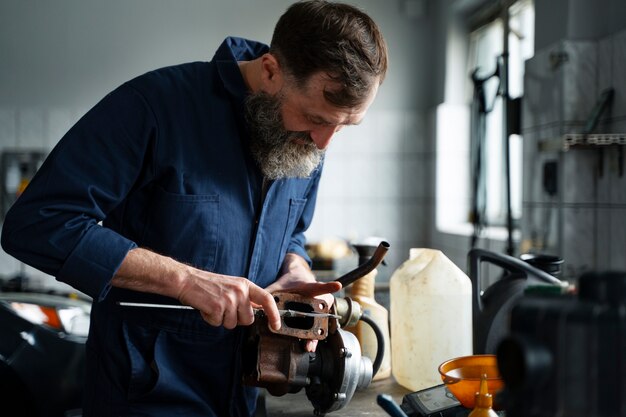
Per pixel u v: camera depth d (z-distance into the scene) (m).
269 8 4.79
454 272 1.50
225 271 1.40
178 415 1.37
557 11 2.90
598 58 2.78
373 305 1.64
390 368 1.67
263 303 1.25
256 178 1.42
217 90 1.37
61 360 2.57
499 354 0.69
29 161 4.70
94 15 4.72
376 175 4.91
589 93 2.80
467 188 4.62
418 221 4.93
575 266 2.77
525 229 3.21
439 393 1.26
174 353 1.39
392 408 0.96
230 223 1.38
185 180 1.33
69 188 1.24
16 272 4.70
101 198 1.27
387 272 4.91
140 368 1.36
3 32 4.68
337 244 3.89
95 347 1.41
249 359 1.36
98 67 4.74
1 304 2.60
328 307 1.35
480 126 3.59
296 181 1.50
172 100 1.33
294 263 1.57
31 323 2.57
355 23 1.24
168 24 4.76
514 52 3.93
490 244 3.69
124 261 1.23
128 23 4.74
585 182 2.77
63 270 1.22
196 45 4.78
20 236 1.23
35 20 4.70
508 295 1.40
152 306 1.23
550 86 2.94
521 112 3.27
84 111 4.74
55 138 4.74
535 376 0.66
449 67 4.53
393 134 4.91
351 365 1.30
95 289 1.22
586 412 0.68
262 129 1.32
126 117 1.28
